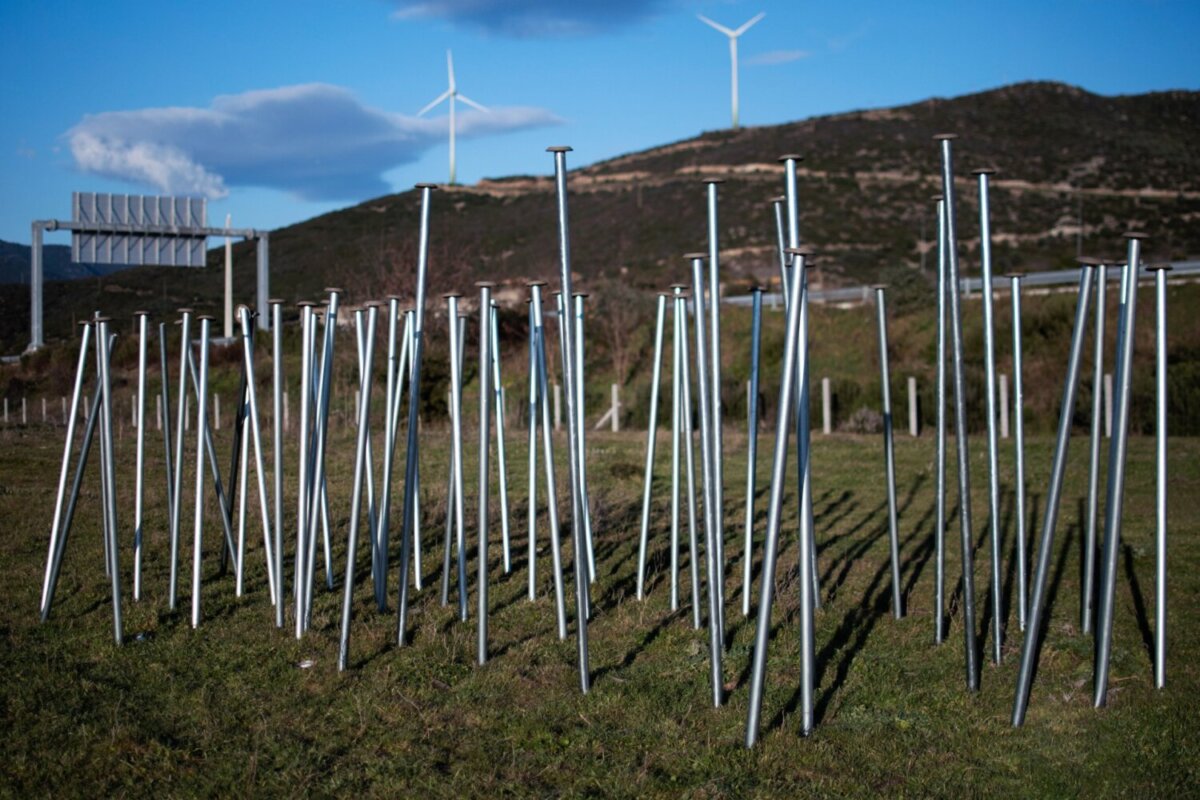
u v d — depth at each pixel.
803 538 5.49
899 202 70.12
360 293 35.09
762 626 5.23
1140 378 22.61
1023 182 73.31
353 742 5.25
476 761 5.01
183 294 59.56
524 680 6.16
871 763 5.07
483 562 6.41
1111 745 5.29
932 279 35.88
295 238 77.62
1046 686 6.11
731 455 17.56
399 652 6.67
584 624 5.96
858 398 26.00
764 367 30.41
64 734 5.26
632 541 10.26
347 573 6.34
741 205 71.44
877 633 7.13
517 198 88.44
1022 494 7.22
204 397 7.31
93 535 10.25
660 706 5.77
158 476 14.38
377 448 17.48
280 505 7.25
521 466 15.47
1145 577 8.61
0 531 10.38
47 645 6.79
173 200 40.56
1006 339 27.95
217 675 6.23
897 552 7.50
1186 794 4.73
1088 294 5.54
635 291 37.22
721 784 4.80
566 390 6.16
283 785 4.73
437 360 25.11
